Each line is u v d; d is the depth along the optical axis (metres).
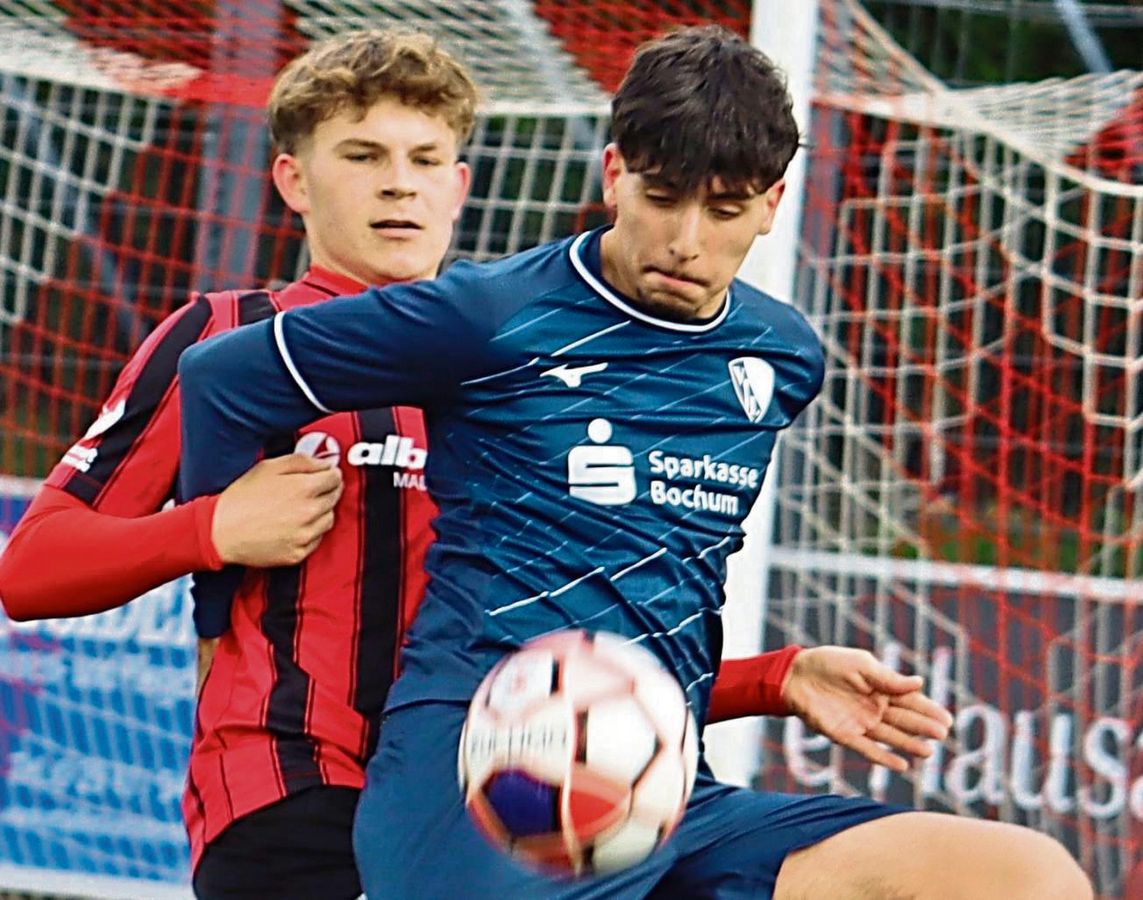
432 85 12.27
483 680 10.14
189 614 21.58
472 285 10.41
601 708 9.26
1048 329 23.22
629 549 10.41
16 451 24.81
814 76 20.30
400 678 10.66
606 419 10.48
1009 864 10.05
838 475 22.11
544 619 10.26
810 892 10.57
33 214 24.30
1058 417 23.84
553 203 23.28
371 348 10.43
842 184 22.81
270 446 11.81
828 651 12.22
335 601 11.68
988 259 26.20
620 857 9.32
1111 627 21.47
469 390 10.47
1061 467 23.89
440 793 9.99
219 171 23.83
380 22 21.39
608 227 10.85
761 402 11.02
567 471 10.39
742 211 10.12
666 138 9.90
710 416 10.75
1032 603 21.52
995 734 21.31
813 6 16.58
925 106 21.00
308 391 10.66
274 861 11.38
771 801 11.09
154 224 24.17
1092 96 21.17
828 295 23.91
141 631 21.64
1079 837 21.12
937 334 25.47
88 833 21.48
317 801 11.37
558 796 9.16
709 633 10.99
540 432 10.41
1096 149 22.62
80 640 21.69
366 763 11.52
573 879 9.52
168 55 22.17
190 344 12.13
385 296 10.51
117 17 22.09
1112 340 26.08
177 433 11.95
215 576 11.72
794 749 21.23
